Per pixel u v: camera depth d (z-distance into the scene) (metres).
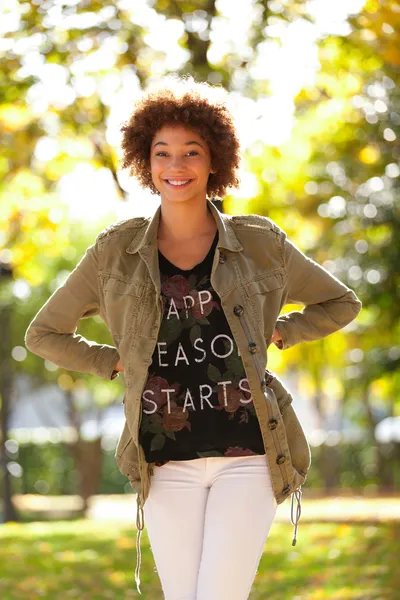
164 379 4.47
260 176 15.16
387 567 11.33
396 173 17.11
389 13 11.22
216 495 4.44
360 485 38.31
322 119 15.91
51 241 14.99
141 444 4.48
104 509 31.42
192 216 4.57
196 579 4.50
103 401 35.94
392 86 15.24
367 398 36.88
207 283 4.52
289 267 4.74
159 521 4.52
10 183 14.43
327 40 12.84
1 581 11.18
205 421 4.45
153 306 4.52
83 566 12.43
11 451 30.69
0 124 13.29
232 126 4.73
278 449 4.47
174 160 4.57
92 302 4.83
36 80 12.52
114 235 4.69
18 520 27.95
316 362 23.08
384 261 18.33
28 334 4.87
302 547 13.53
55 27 12.18
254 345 4.48
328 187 17.27
